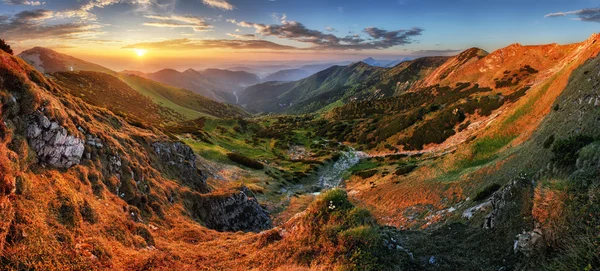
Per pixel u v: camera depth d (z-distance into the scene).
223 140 108.44
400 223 34.50
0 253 9.67
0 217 10.27
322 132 155.75
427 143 96.44
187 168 41.91
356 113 192.50
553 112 39.78
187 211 29.64
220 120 166.25
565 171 16.75
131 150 28.80
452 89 143.12
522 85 106.38
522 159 29.97
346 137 138.12
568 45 113.81
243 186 44.59
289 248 14.42
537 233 10.27
